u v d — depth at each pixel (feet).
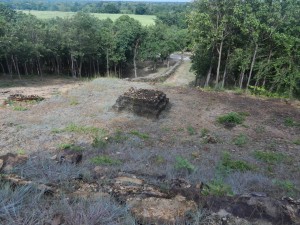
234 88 66.59
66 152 27.71
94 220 10.97
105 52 118.93
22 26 104.42
